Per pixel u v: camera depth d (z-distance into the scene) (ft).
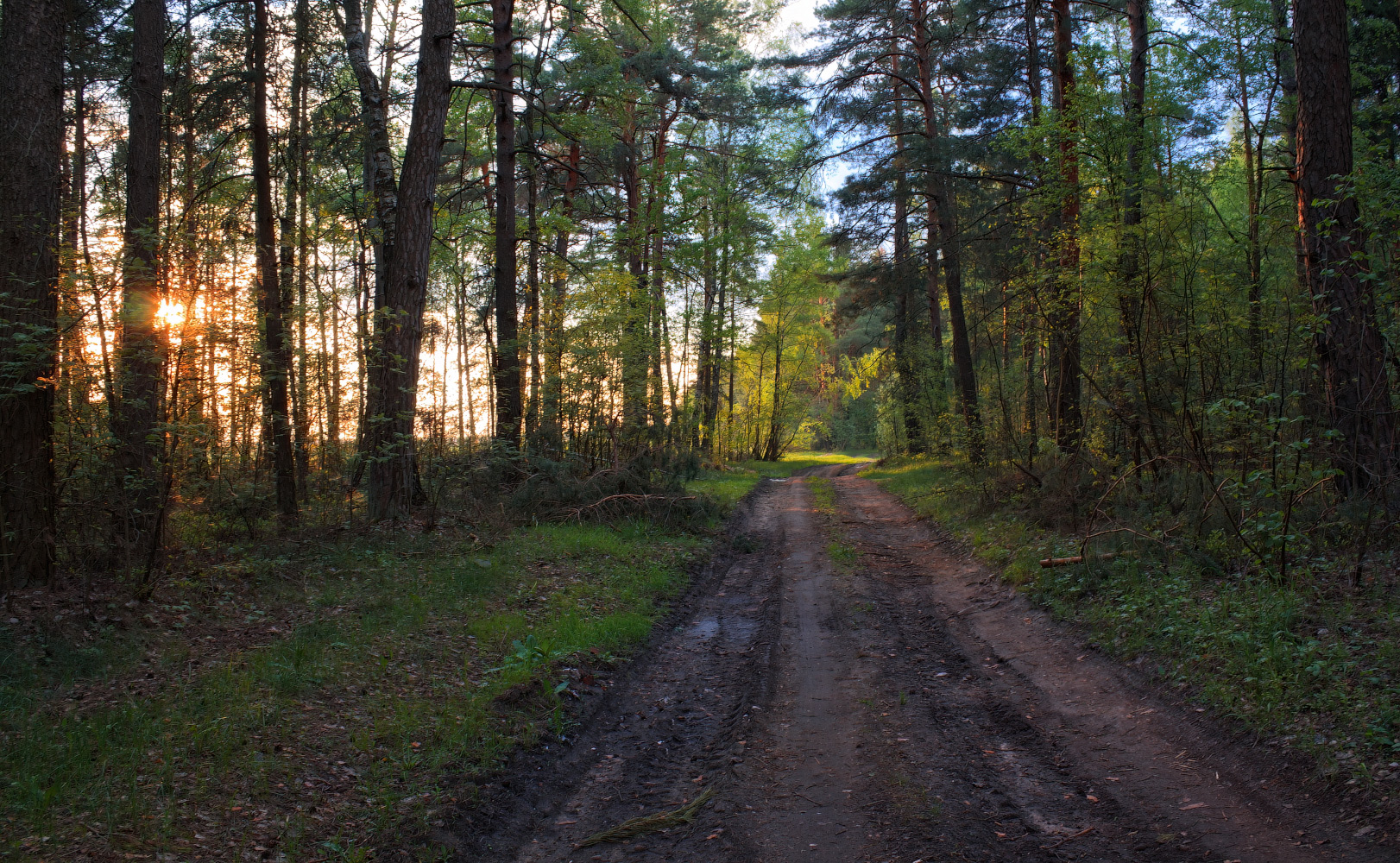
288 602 24.12
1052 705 18.54
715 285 103.30
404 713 17.24
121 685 16.98
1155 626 20.84
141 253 22.91
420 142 36.19
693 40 83.46
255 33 39.06
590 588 29.71
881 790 14.90
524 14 60.39
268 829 12.64
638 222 76.89
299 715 16.48
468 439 50.83
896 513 55.93
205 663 18.63
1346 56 25.68
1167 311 31.91
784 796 14.98
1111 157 32.50
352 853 12.44
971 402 64.80
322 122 48.44
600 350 52.85
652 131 85.35
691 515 46.32
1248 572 22.79
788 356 140.46
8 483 20.06
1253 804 12.84
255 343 26.73
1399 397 23.82
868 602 29.99
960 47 63.62
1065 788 14.42
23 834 11.44
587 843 13.73
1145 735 16.10
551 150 72.90
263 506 33.27
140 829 11.98
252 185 45.60
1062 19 46.91
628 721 19.40
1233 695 16.21
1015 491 42.70
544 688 19.53
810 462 143.54
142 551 23.39
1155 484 32.01
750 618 29.04
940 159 56.29
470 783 14.97
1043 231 40.19
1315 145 25.79
